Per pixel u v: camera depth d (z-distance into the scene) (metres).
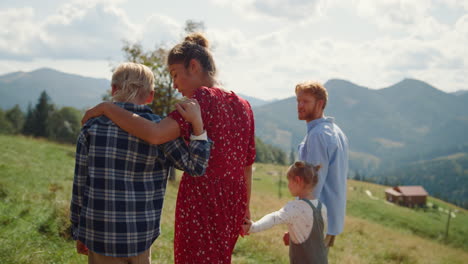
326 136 3.18
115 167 1.90
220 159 2.14
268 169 81.38
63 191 8.39
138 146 1.94
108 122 1.94
